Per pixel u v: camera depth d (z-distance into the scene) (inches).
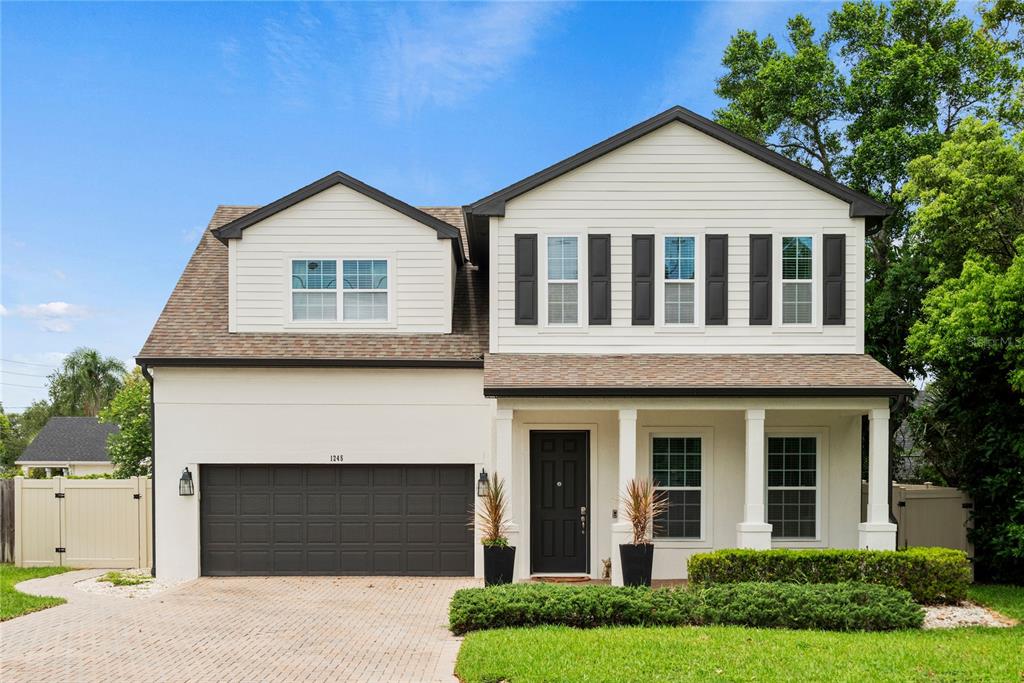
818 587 434.9
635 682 305.0
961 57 812.6
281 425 593.9
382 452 594.6
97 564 635.5
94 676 332.8
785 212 594.9
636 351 592.4
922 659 336.5
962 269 583.8
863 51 859.4
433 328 622.5
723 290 593.6
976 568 607.8
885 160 786.2
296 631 417.1
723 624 412.8
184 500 590.2
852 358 584.4
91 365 2456.9
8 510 657.0
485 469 594.6
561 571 589.9
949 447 647.1
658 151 597.6
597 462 589.6
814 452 597.3
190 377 593.0
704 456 593.3
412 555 597.6
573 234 596.1
